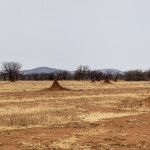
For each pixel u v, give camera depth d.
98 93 49.94
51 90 55.44
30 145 13.14
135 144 13.24
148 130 16.70
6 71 166.25
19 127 17.97
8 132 16.36
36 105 31.00
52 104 32.25
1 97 42.50
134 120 20.45
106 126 18.17
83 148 12.54
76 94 47.53
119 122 19.70
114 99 38.25
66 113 24.42
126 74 184.25
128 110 26.41
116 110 26.59
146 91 54.97
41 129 17.28
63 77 198.75
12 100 37.25
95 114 23.70
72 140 14.05
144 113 24.27
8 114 23.58
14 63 167.50
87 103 33.28
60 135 15.41
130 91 55.28
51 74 194.75
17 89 64.12
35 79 194.62
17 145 13.20
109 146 12.88
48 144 13.31
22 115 22.53
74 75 197.75
